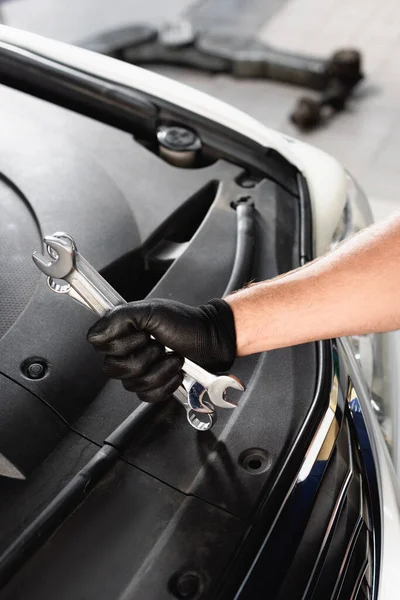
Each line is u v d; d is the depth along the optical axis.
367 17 3.44
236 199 1.13
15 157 1.15
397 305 0.78
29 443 0.78
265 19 3.42
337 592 0.78
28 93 1.30
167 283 0.97
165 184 1.15
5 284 0.95
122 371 0.73
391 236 0.79
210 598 0.68
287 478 0.77
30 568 0.69
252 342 0.79
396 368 1.15
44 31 3.34
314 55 3.14
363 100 2.87
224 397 0.76
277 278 0.82
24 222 1.05
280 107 2.86
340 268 0.79
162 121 1.25
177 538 0.72
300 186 1.19
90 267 0.71
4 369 0.84
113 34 3.13
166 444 0.79
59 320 0.90
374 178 2.46
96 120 1.27
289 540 0.75
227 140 1.22
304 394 0.85
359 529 0.83
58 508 0.72
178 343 0.74
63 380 0.84
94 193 1.10
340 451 0.85
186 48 3.11
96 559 0.70
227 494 0.75
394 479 0.92
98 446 0.79
